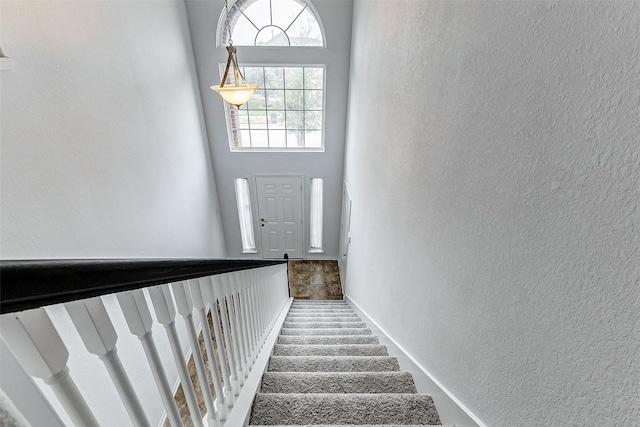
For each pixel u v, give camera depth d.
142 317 0.65
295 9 4.20
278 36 4.33
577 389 0.61
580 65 0.58
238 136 5.00
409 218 1.67
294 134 5.03
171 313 0.76
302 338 2.28
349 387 1.50
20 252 1.48
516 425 0.80
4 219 1.41
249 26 4.26
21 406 0.40
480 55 0.93
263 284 1.99
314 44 4.39
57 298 0.40
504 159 0.82
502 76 0.82
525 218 0.74
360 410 1.28
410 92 1.66
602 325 0.55
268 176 5.22
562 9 0.61
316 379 1.53
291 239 5.83
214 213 5.00
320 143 5.12
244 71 4.55
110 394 1.81
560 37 0.62
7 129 1.45
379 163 2.46
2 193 1.41
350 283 4.25
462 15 1.05
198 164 4.25
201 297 0.94
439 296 1.28
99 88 2.15
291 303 4.19
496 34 0.85
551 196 0.66
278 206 5.52
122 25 2.46
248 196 5.49
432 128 1.34
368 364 1.77
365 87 3.13
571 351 0.62
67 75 1.85
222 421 1.05
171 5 3.48
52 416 0.43
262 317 1.91
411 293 1.63
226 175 5.12
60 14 1.80
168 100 3.31
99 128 2.12
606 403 0.55
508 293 0.82
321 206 5.65
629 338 0.50
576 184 0.59
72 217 1.83
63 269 0.40
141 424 0.63
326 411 1.28
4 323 0.40
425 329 1.43
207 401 0.95
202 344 3.23
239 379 1.30
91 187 2.01
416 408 1.30
